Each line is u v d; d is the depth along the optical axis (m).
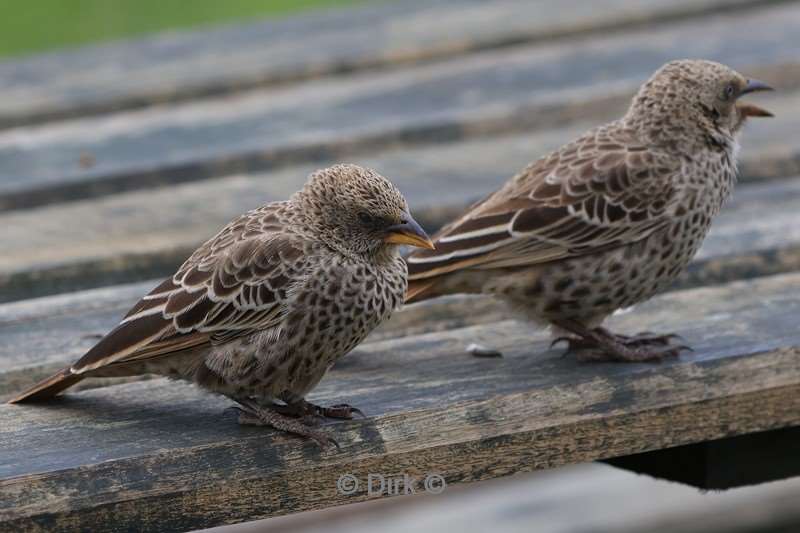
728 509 13.89
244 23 19.39
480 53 17.69
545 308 9.66
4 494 7.59
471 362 9.33
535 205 9.61
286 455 8.15
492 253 9.52
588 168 9.73
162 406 8.62
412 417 8.41
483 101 15.33
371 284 8.48
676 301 10.32
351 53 17.33
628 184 9.66
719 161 9.99
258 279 8.29
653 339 9.41
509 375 9.02
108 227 12.11
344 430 8.24
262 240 8.41
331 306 8.35
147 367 8.47
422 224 12.25
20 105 15.70
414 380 8.98
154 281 11.30
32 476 7.64
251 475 8.08
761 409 9.20
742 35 17.53
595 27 18.23
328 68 17.00
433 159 13.87
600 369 9.06
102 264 11.34
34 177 13.34
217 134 14.57
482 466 8.61
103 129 15.00
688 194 9.75
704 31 17.88
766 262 11.24
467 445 8.53
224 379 8.38
